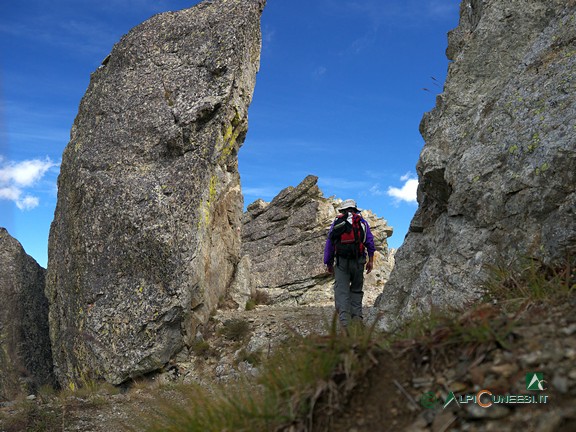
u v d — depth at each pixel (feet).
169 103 45.34
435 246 26.61
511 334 9.84
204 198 42.32
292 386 10.61
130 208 40.60
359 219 27.40
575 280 14.87
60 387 41.78
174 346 37.63
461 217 24.11
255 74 51.19
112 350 37.17
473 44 28.84
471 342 9.93
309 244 91.50
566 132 20.52
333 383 10.05
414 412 9.02
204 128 44.09
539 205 20.33
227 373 33.42
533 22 27.35
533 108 22.82
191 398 13.00
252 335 37.47
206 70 46.01
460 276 22.36
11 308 46.09
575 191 19.30
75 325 40.19
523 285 15.37
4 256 48.21
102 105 46.75
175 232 39.73
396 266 29.45
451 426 8.37
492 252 21.62
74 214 43.14
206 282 43.47
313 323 24.52
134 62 48.29
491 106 25.48
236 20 47.88
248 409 10.89
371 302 70.69
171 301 37.83
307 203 99.66
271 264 93.15
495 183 22.50
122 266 39.42
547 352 8.99
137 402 28.30
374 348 10.92
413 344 10.64
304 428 9.61
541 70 24.06
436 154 26.76
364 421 9.28
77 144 47.24
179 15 50.52
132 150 43.86
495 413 8.16
